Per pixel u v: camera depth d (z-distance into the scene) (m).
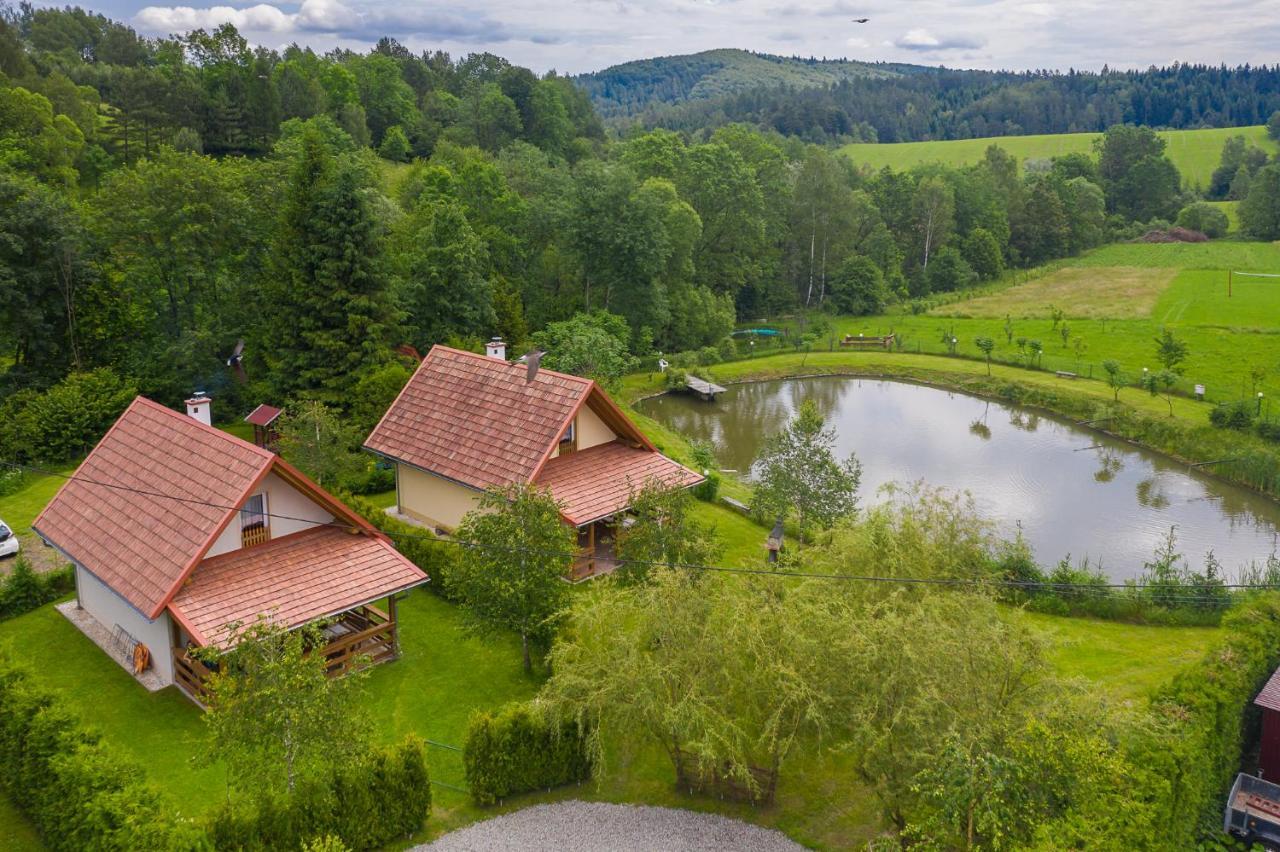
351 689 21.20
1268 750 24.09
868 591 24.75
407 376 45.88
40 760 20.62
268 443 46.09
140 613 25.77
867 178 140.75
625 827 21.89
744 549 38.88
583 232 72.75
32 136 75.44
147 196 50.72
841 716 20.59
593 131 169.00
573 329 63.97
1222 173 167.88
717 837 21.62
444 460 36.62
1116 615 33.88
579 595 25.34
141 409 32.56
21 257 47.91
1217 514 48.44
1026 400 70.38
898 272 111.00
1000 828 17.31
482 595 26.67
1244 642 25.53
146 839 17.83
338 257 49.28
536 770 22.84
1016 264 129.38
